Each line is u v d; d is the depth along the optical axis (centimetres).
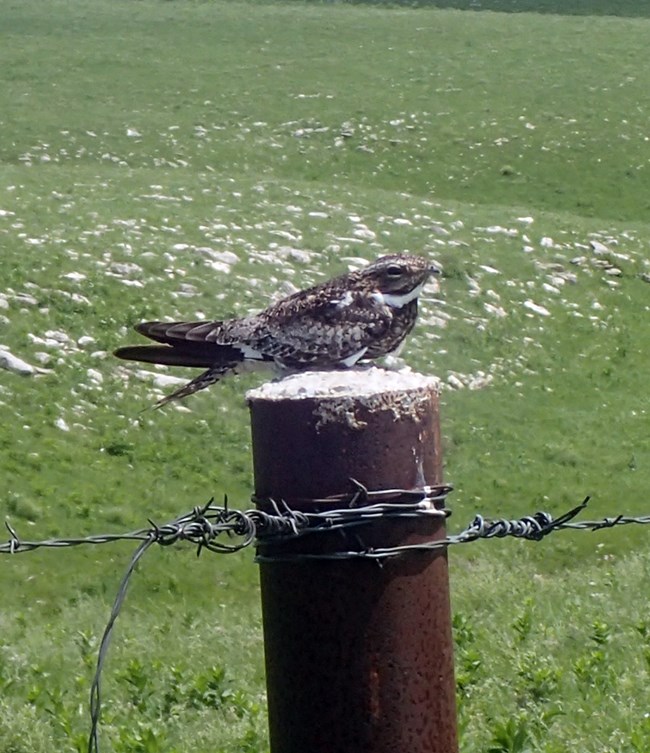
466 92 5138
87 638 1219
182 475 2061
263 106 4909
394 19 6556
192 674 1059
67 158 4247
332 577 496
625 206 4184
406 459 494
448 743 507
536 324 2892
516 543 1912
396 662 498
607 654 1065
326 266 2883
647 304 3122
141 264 2673
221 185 3638
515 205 4159
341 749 500
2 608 1611
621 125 4759
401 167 4406
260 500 506
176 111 4812
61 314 2422
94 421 2147
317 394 491
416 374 514
